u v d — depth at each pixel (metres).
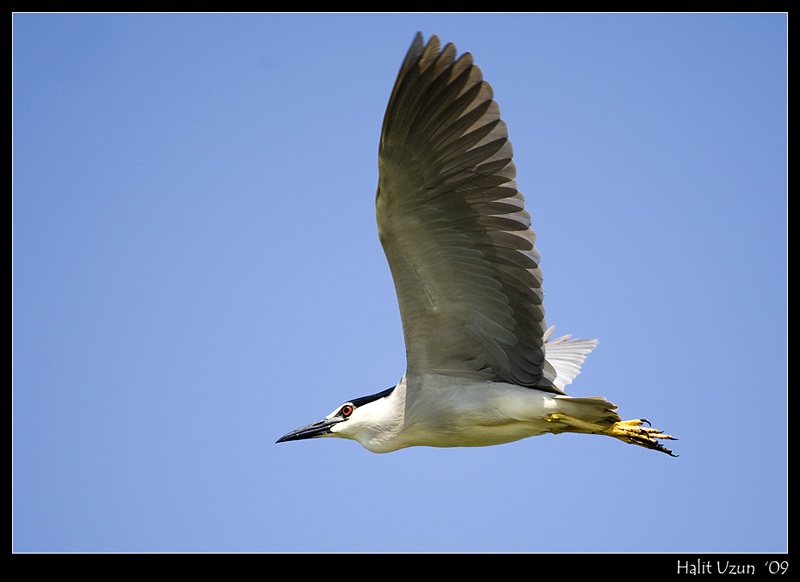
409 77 10.70
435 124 11.01
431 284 12.16
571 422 12.53
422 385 12.95
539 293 11.98
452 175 11.34
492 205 11.52
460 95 10.95
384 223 11.65
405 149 11.09
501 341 12.49
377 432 13.33
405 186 11.34
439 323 12.51
